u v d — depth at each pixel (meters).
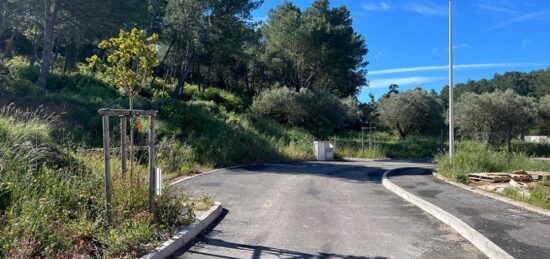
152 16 43.50
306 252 6.43
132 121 7.77
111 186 6.78
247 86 59.88
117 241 5.55
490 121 39.09
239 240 7.04
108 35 32.22
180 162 17.44
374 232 7.73
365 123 52.59
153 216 6.97
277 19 53.75
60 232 5.43
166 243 6.13
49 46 29.55
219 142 23.03
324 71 53.88
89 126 20.20
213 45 42.12
